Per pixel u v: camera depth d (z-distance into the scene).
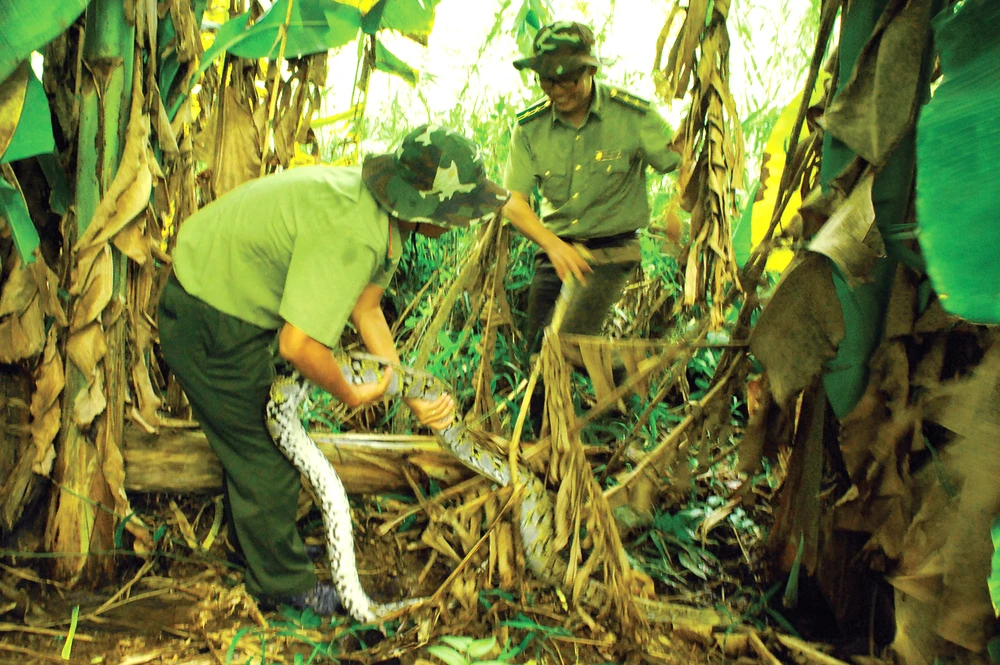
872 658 2.57
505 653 2.41
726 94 2.68
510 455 2.80
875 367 2.40
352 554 2.63
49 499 2.74
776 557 3.00
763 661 2.57
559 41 3.23
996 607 1.81
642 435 3.74
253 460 2.56
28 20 2.16
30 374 2.72
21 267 2.57
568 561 2.88
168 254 3.17
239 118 3.04
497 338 4.21
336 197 2.27
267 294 2.38
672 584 3.02
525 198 3.69
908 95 2.07
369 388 2.43
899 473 2.39
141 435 2.81
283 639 2.54
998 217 1.63
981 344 2.26
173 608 2.64
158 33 2.82
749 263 2.65
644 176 3.63
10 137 2.27
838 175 2.21
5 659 2.32
